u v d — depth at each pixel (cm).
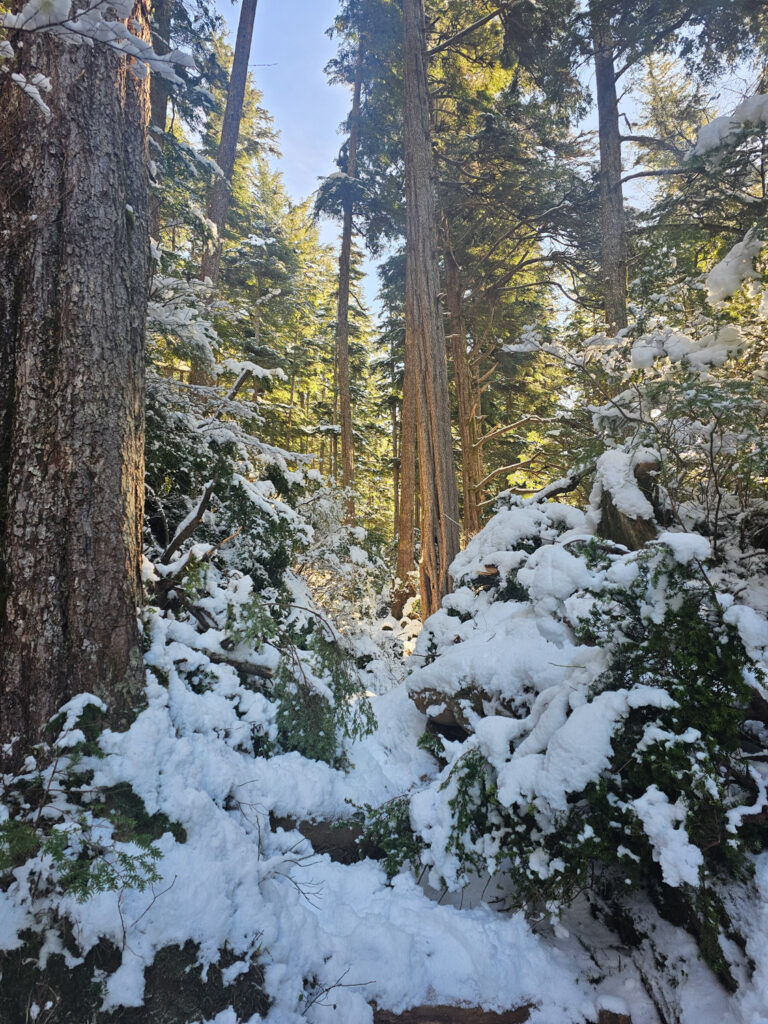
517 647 345
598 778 231
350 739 368
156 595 334
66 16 131
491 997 224
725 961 203
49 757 224
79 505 254
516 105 1122
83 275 265
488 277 1426
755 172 478
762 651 222
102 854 204
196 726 277
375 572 825
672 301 455
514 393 1678
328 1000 218
